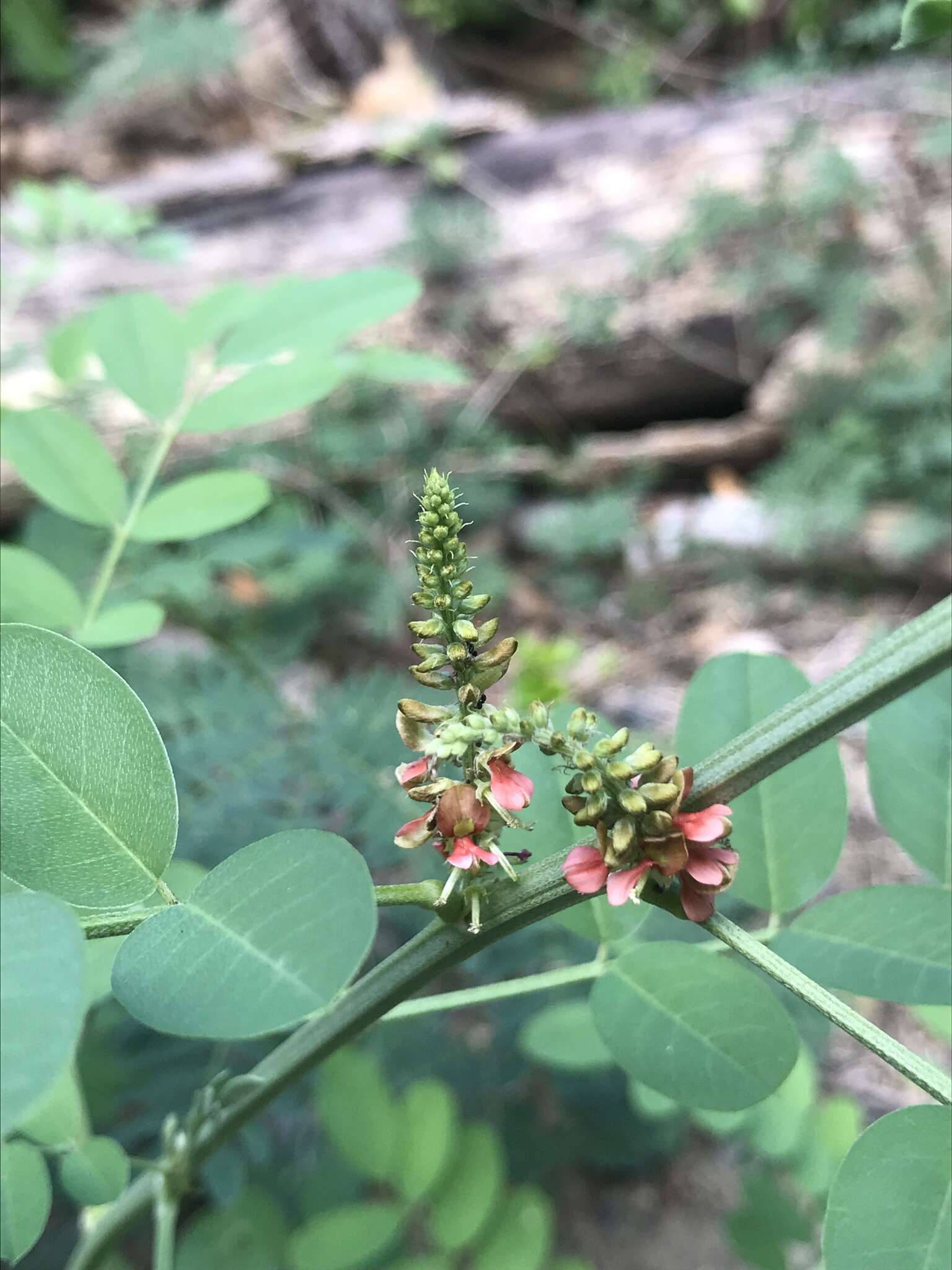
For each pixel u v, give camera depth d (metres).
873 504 0.50
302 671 0.41
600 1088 0.24
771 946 0.10
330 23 0.66
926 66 0.55
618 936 0.11
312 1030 0.10
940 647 0.07
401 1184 0.13
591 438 0.58
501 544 0.54
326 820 0.24
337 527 0.46
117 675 0.08
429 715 0.08
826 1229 0.08
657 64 0.70
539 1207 0.13
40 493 0.13
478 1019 0.26
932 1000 0.09
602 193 0.55
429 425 0.52
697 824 0.08
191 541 0.34
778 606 0.50
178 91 0.60
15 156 0.59
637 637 0.49
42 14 0.60
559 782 0.11
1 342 0.46
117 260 0.51
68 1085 0.12
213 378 0.14
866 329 0.51
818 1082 0.29
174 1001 0.06
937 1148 0.08
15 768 0.08
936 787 0.11
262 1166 0.21
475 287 0.54
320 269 0.55
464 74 0.77
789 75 0.57
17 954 0.06
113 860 0.08
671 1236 0.27
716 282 0.52
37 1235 0.10
